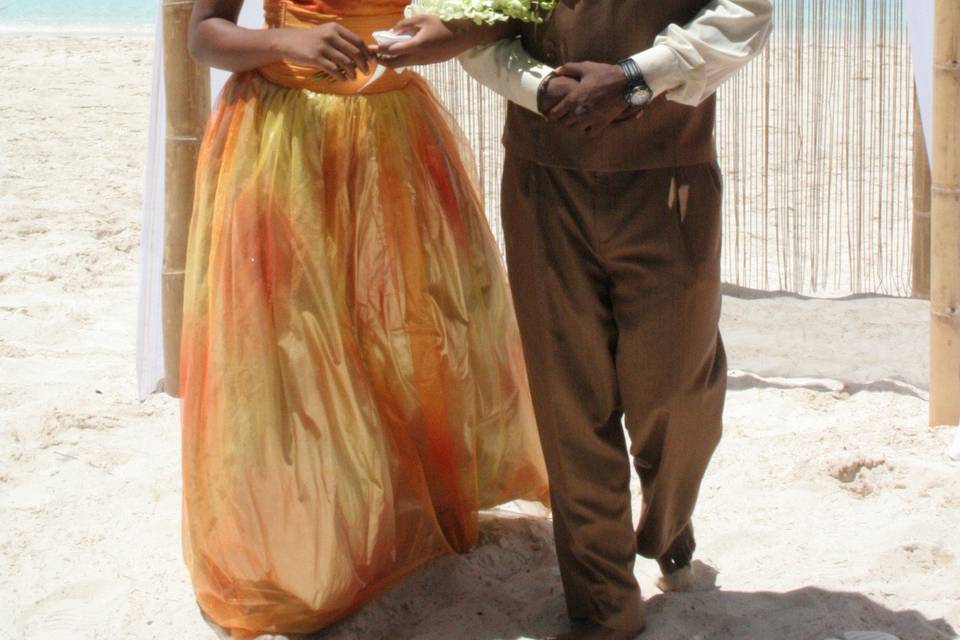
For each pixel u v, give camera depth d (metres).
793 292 5.96
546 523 3.91
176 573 3.74
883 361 5.19
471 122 5.75
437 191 3.48
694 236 2.97
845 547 3.76
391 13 3.30
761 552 3.76
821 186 5.94
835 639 3.22
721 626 3.34
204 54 3.24
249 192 3.27
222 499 3.27
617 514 3.16
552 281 3.02
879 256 5.98
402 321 3.40
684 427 3.10
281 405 3.25
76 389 5.14
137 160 9.41
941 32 4.25
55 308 6.15
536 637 3.32
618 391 3.14
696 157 2.95
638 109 2.79
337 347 3.28
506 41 3.00
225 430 3.25
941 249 4.41
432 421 3.50
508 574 3.66
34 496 4.21
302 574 3.26
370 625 3.40
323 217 3.31
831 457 4.25
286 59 3.11
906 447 4.38
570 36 2.86
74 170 9.08
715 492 4.12
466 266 3.56
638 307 2.99
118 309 6.20
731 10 2.79
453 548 3.71
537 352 3.09
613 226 2.93
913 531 3.80
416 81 3.56
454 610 3.44
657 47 2.77
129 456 4.51
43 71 13.30
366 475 3.29
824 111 5.69
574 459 3.12
